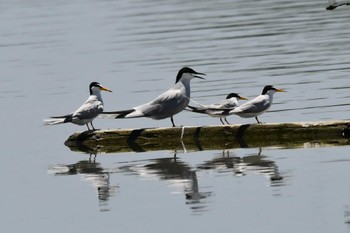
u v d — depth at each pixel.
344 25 30.36
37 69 26.42
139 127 19.05
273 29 30.62
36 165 16.72
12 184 15.62
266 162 15.84
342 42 27.22
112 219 13.37
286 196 13.84
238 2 37.91
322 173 14.88
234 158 16.27
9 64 27.59
